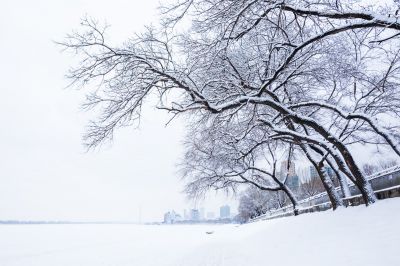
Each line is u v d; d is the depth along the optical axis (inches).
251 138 832.3
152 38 474.6
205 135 642.2
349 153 534.0
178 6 382.0
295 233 556.7
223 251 702.5
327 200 1068.5
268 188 1182.3
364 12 380.5
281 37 555.5
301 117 548.7
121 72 466.6
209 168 1199.6
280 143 880.9
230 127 652.7
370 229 378.9
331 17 391.9
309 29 568.7
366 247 316.8
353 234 386.6
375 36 449.7
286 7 398.9
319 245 402.9
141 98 470.6
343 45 589.6
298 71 615.5
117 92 469.7
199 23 419.8
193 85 499.5
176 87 490.9
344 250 336.8
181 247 1243.2
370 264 267.6
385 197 526.9
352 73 602.5
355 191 909.8
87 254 1316.4
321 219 581.9
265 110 712.4
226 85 571.2
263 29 489.4
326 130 538.9
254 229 1154.0
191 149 960.3
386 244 303.6
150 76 482.6
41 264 1066.1
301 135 605.0
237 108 557.3
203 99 493.7
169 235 2738.7
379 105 701.3
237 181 1200.8
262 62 601.6
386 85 638.5
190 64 483.2
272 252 486.6
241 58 595.2
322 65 603.8
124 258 1035.3
